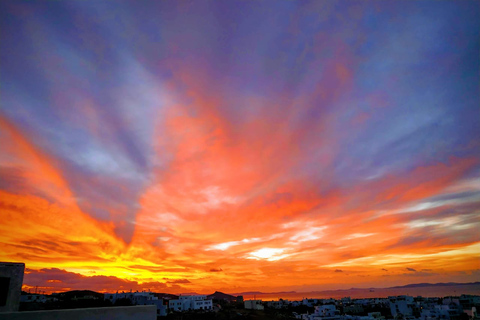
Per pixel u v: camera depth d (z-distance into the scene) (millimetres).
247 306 98875
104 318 10492
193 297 94562
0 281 13367
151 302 69500
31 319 9336
